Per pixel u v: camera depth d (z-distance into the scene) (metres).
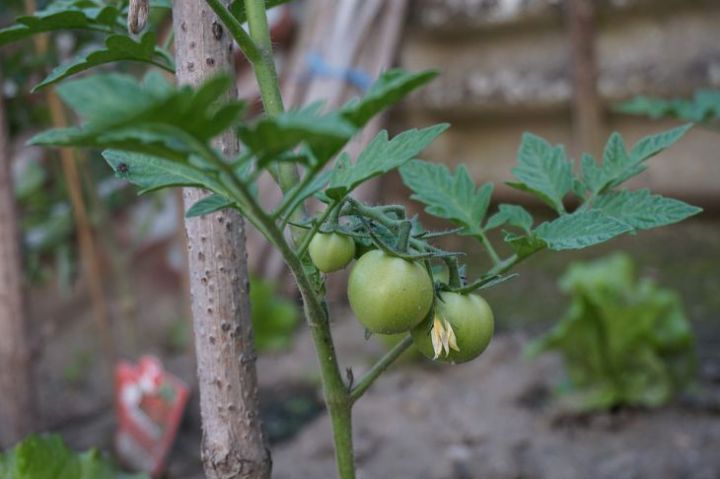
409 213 1.98
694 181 1.88
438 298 0.58
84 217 1.35
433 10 2.01
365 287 0.56
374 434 1.33
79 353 1.69
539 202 2.07
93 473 0.81
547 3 1.90
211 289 0.62
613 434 1.29
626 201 0.64
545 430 1.32
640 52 1.85
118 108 0.41
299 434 1.37
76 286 1.84
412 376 1.52
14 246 1.13
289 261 0.53
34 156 1.57
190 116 0.43
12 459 0.79
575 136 1.93
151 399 1.24
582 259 2.04
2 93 1.12
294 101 1.91
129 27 0.60
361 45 1.91
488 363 1.55
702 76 1.77
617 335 1.31
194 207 0.52
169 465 1.28
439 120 2.10
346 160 0.58
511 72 1.98
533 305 1.84
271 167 0.60
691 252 1.96
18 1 1.22
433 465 1.24
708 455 1.21
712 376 1.43
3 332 1.13
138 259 1.86
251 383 0.63
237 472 0.63
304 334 1.75
